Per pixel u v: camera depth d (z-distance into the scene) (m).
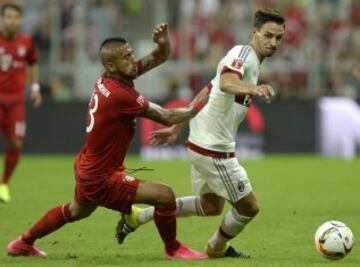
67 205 27.12
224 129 26.69
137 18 86.00
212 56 82.81
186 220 37.19
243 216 26.95
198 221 36.88
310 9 89.44
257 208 27.02
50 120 75.19
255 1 89.88
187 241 31.91
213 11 88.31
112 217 37.88
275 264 26.30
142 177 57.72
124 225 28.25
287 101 77.19
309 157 76.94
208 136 26.77
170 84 79.75
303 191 50.41
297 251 29.19
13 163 44.97
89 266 25.84
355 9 89.69
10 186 52.25
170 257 27.56
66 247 30.00
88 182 26.05
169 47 27.53
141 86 79.75
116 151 26.06
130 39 84.94
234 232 27.16
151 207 28.00
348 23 88.81
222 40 85.31
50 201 44.53
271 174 61.66
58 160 71.94
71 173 61.03
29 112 74.94
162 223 26.88
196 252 27.69
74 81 79.12
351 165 69.69
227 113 26.58
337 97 79.12
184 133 75.69
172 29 85.56
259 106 77.00
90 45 82.19
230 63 25.59
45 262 26.64
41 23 79.81
